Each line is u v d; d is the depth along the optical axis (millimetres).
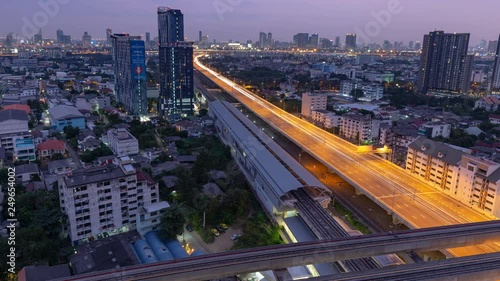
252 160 147000
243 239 103875
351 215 121312
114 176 105188
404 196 122062
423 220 105812
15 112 191750
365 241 81062
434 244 84250
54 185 128625
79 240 101312
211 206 115438
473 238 86438
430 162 133625
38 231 96125
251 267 73500
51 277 79375
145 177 114938
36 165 147125
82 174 104562
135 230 109312
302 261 76312
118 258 89938
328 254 77500
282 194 112812
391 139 192000
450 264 72688
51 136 199375
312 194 122438
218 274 71750
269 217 122062
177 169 143875
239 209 119812
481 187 112625
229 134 192625
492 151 177750
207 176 144125
